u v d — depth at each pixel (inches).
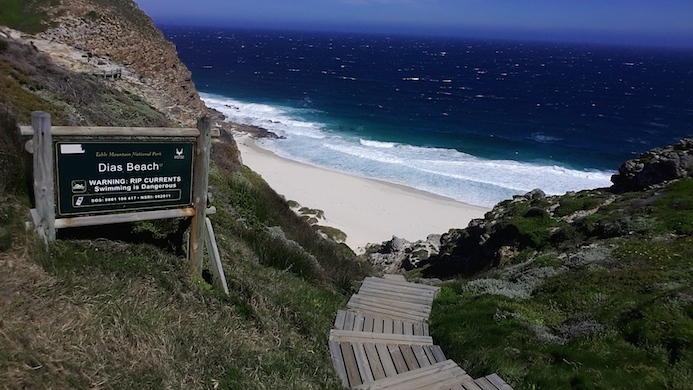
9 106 393.7
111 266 231.3
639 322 316.2
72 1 1624.0
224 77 4569.4
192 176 246.8
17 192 260.4
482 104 3727.9
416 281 513.3
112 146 223.8
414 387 233.9
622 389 253.8
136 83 1285.7
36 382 159.8
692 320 313.1
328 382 224.5
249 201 539.2
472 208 1510.8
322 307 315.3
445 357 275.6
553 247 634.2
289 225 581.6
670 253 466.0
